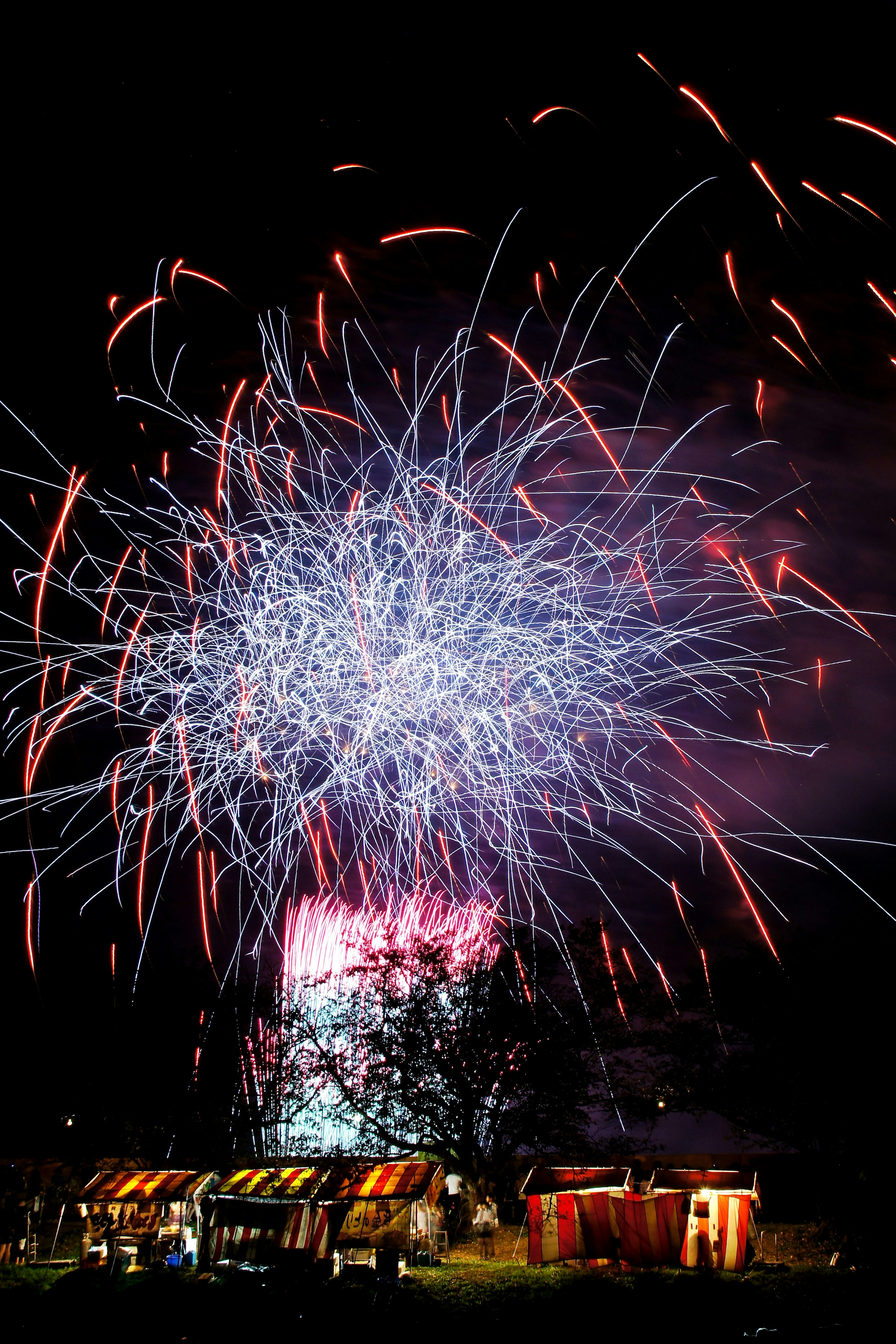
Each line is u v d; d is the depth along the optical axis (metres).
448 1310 17.89
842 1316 17.08
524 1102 31.28
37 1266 25.12
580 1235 23.80
